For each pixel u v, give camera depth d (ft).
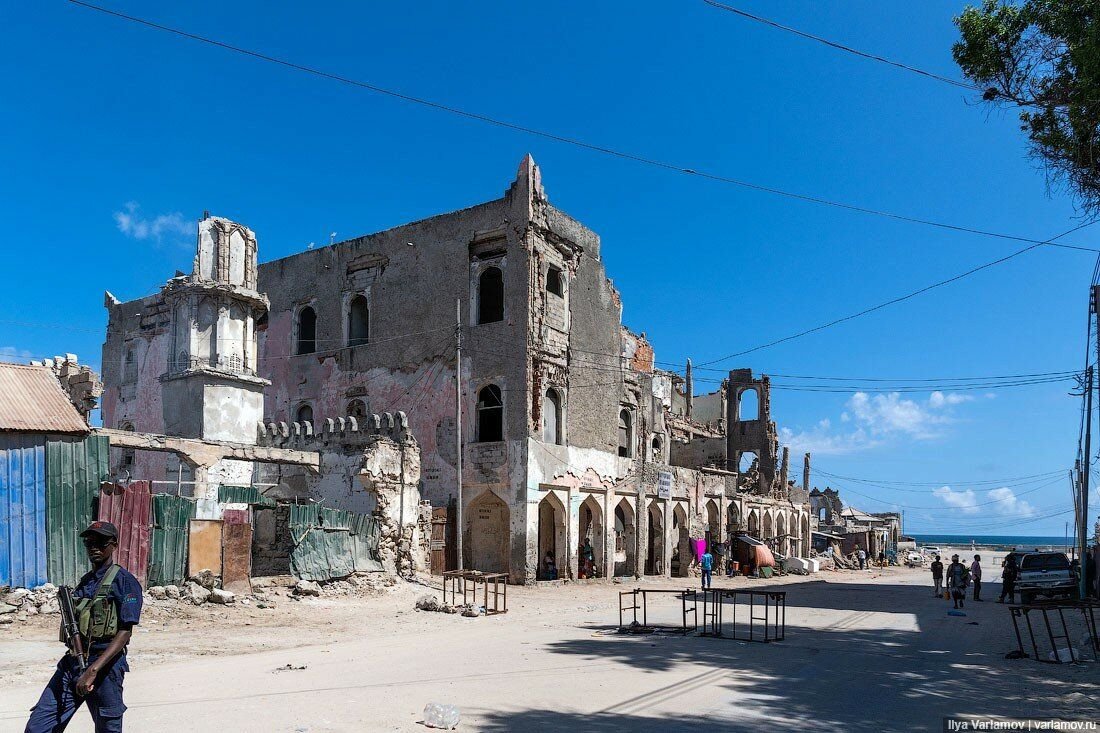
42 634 48.70
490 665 39.14
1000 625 63.98
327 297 135.74
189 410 105.40
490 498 112.88
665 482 140.26
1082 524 88.12
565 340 122.62
